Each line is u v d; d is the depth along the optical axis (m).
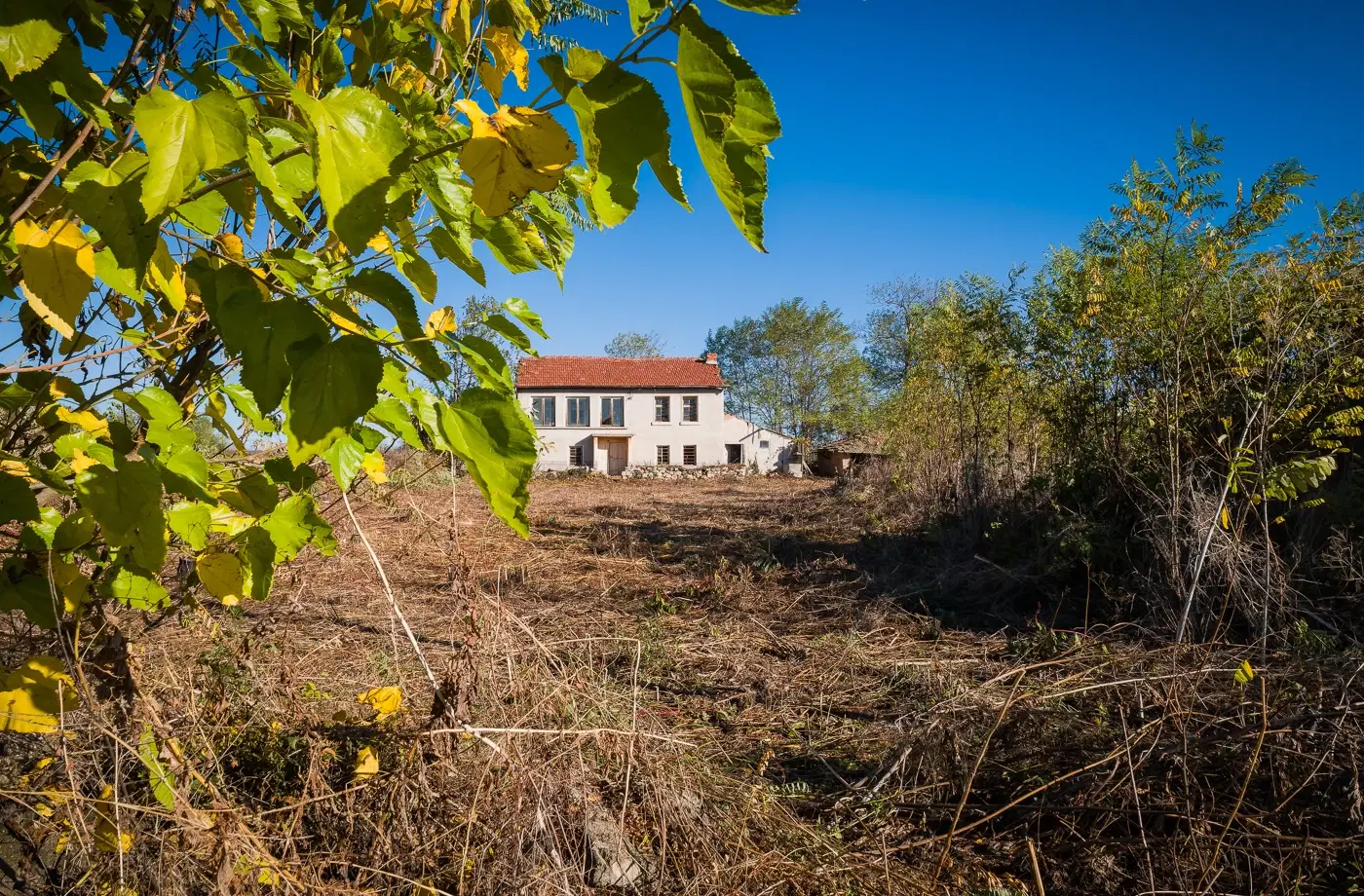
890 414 16.31
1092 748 3.04
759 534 11.48
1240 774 2.78
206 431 1.73
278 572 4.64
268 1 1.07
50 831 1.76
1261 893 2.39
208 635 2.26
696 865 2.24
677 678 4.79
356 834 1.99
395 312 0.86
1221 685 3.49
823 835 2.64
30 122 0.90
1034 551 7.20
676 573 8.27
